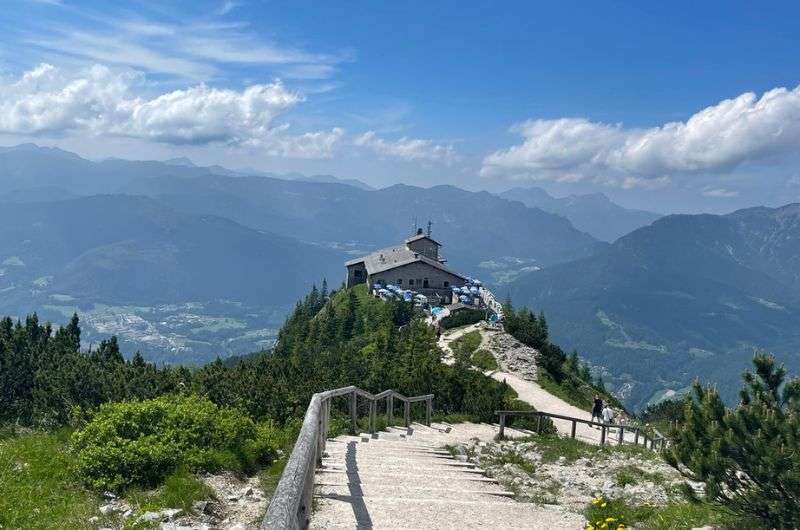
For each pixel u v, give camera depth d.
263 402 20.45
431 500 10.12
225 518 9.66
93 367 19.70
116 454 10.93
